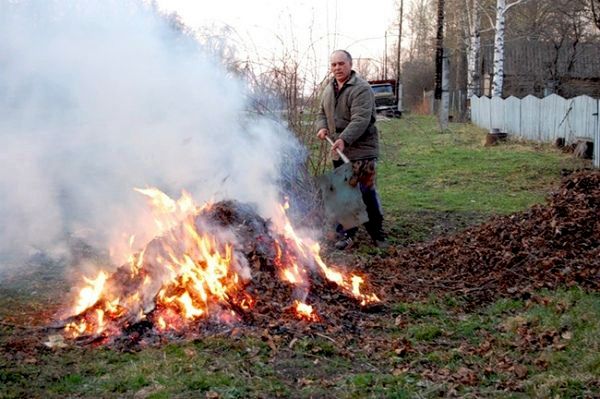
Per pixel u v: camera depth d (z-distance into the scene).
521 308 5.22
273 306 4.82
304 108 8.04
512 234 6.81
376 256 7.11
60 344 4.36
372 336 4.65
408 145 18.86
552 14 36.59
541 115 19.83
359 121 7.24
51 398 3.64
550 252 6.32
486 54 36.50
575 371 3.96
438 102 26.20
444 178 13.21
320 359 4.17
